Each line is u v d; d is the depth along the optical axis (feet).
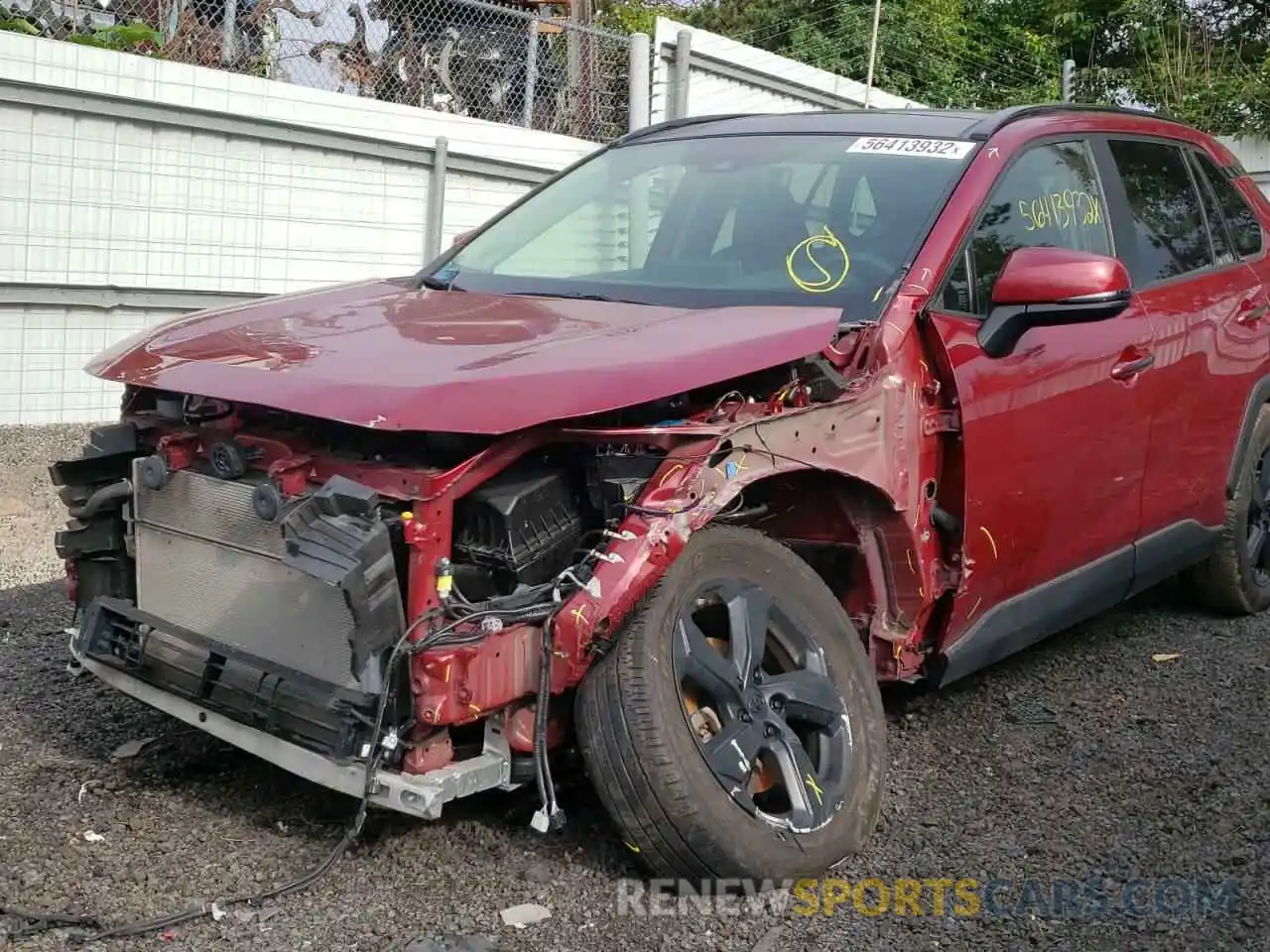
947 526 12.37
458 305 12.48
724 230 13.93
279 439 10.28
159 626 11.05
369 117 33.30
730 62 39.81
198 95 30.48
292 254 32.78
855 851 10.94
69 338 29.76
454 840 11.01
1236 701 15.30
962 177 13.55
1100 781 13.00
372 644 9.36
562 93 37.86
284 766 10.13
